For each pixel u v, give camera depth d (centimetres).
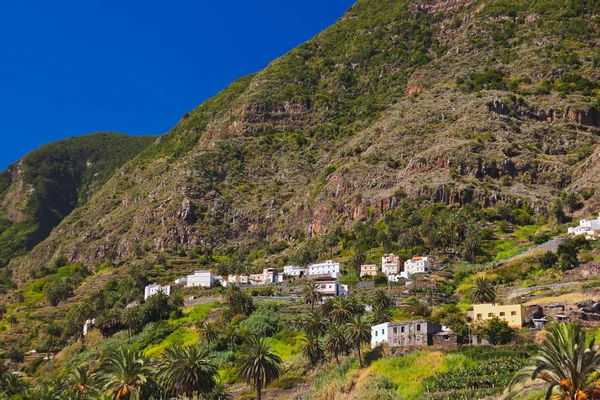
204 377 12281
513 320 15500
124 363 11612
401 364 13338
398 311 18812
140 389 11544
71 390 13150
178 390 12075
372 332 15562
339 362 15175
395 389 12356
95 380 11938
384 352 14300
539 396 9275
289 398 14125
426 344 14400
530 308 15850
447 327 15175
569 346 7512
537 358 7756
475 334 14200
